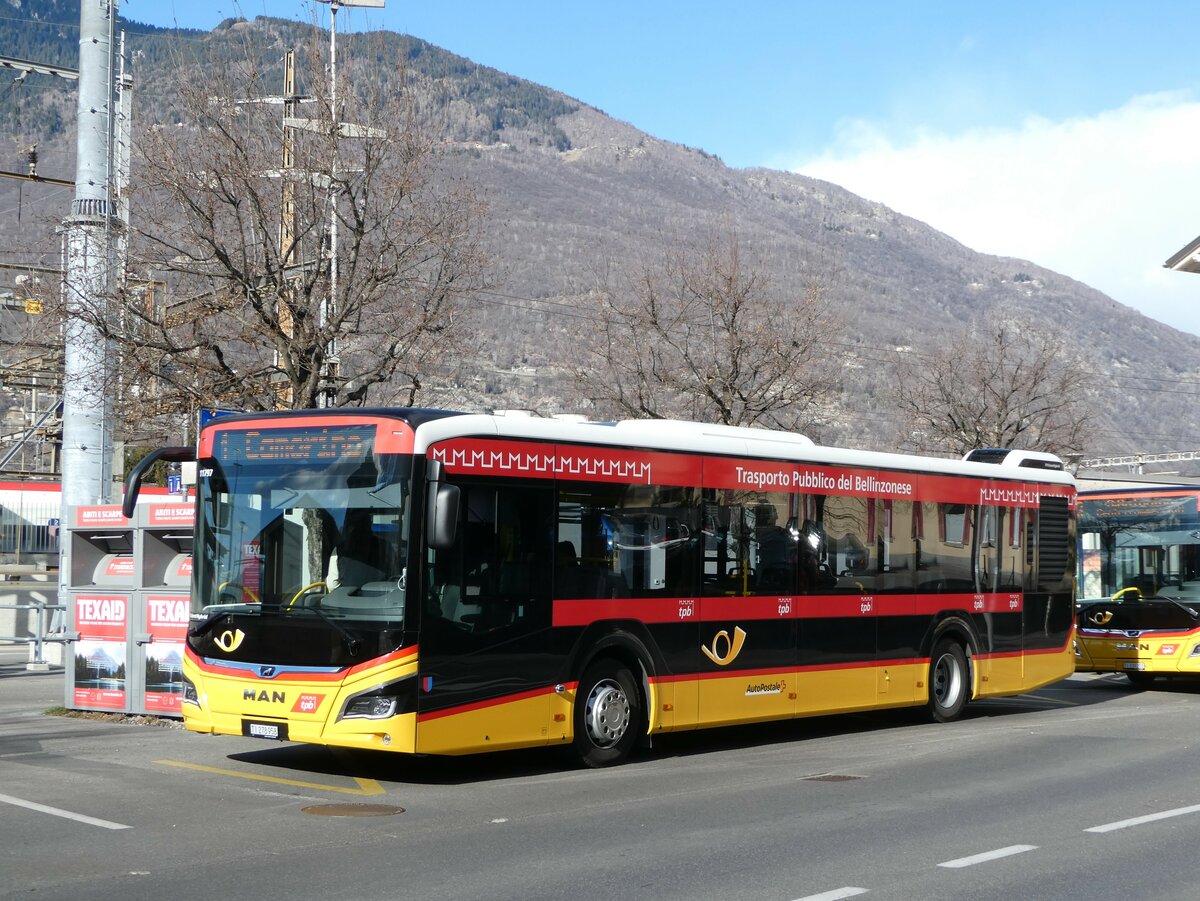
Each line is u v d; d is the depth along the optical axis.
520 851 8.94
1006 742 15.29
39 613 22.67
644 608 13.51
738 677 14.45
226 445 12.52
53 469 49.91
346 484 11.83
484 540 12.09
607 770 13.02
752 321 41.34
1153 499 21.66
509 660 12.18
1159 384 159.50
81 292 22.17
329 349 25.38
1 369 28.98
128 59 25.97
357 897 7.59
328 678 11.52
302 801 10.95
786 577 15.15
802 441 15.59
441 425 11.80
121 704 15.89
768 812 10.55
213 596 12.36
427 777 12.47
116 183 24.56
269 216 25.25
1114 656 21.70
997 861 8.73
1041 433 55.19
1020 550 18.72
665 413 41.41
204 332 24.59
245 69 26.08
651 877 8.16
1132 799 11.23
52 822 9.86
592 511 13.09
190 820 10.02
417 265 25.88
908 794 11.48
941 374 56.28
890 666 16.48
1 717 16.11
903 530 16.84
